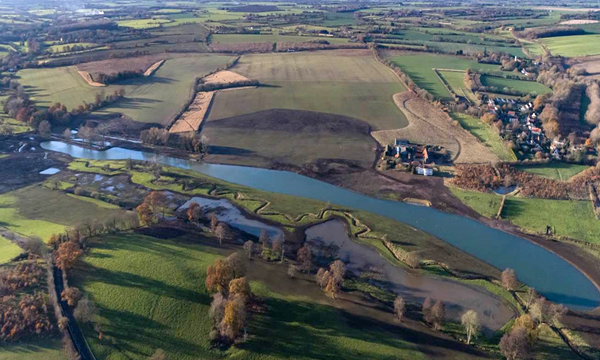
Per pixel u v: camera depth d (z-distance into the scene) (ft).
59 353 255.70
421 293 324.19
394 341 274.98
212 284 296.92
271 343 267.59
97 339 265.75
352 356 260.62
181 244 366.22
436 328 289.53
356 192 481.87
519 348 257.55
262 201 453.58
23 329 268.00
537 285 337.11
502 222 420.77
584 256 370.73
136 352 258.98
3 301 284.82
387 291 325.62
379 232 400.26
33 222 402.52
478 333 285.23
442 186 488.85
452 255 369.50
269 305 298.76
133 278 313.32
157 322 278.87
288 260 357.20
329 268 347.15
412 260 350.02
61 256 313.94
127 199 454.40
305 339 271.49
